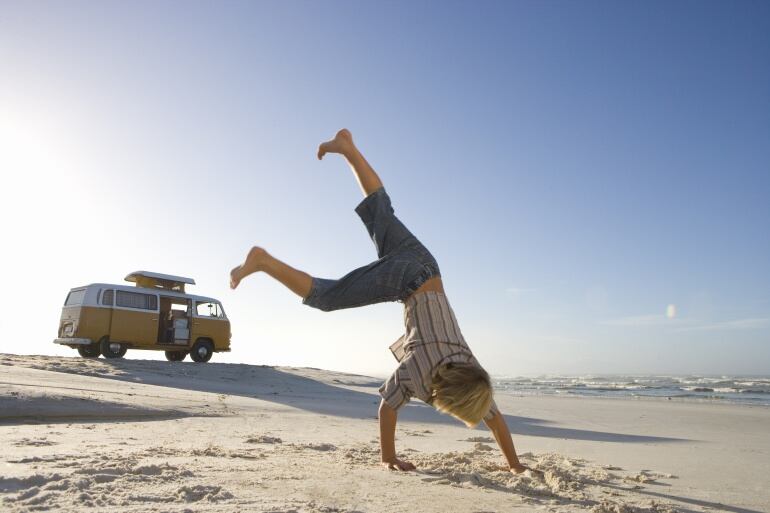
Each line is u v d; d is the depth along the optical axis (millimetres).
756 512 3240
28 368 11617
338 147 4129
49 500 2473
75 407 6941
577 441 7285
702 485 4086
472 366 3496
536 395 23906
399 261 3748
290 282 3684
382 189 4066
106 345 16234
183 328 17781
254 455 4277
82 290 16250
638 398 21375
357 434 6742
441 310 3729
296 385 16547
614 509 2988
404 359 3771
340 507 2684
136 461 3559
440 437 7004
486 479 3648
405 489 3201
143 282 17531
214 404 9023
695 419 11672
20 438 4734
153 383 13086
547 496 3287
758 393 28141
